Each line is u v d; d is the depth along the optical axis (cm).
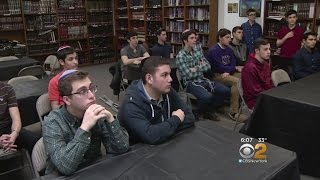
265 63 313
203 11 605
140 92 172
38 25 688
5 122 230
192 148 147
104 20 809
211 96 354
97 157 148
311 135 224
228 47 423
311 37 377
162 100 182
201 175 123
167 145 152
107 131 147
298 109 227
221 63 413
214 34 600
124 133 149
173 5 655
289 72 411
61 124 141
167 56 531
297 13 480
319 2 457
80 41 777
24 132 235
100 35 805
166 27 688
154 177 122
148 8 720
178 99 189
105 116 140
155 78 166
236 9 562
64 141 139
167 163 133
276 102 239
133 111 164
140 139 160
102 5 799
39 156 155
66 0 724
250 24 517
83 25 770
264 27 523
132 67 417
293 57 412
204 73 402
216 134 163
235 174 123
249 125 256
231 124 365
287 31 467
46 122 143
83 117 140
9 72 423
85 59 790
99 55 813
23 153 215
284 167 129
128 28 790
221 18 595
